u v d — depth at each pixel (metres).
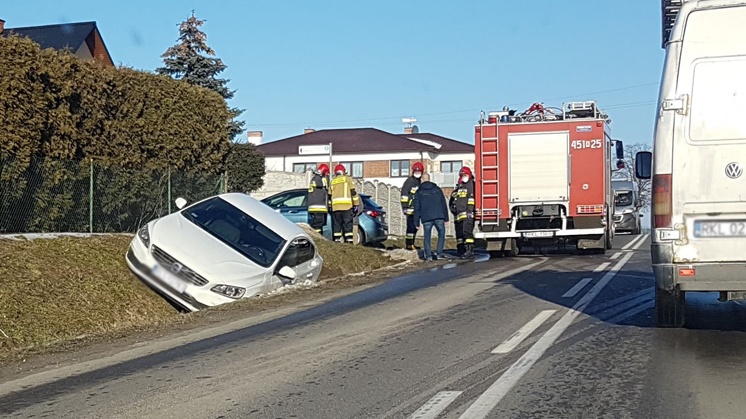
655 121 7.85
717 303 10.66
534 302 10.98
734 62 7.54
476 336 8.67
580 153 17.95
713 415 5.63
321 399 6.30
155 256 11.90
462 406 6.00
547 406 5.94
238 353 8.17
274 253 12.52
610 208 20.30
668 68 7.71
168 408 6.16
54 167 14.00
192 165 18.47
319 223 19.22
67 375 7.45
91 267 12.28
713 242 7.58
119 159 15.87
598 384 6.54
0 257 11.34
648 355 7.55
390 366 7.37
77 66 14.78
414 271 15.86
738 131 7.52
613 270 14.88
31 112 13.47
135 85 16.44
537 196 18.12
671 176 7.68
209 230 12.75
